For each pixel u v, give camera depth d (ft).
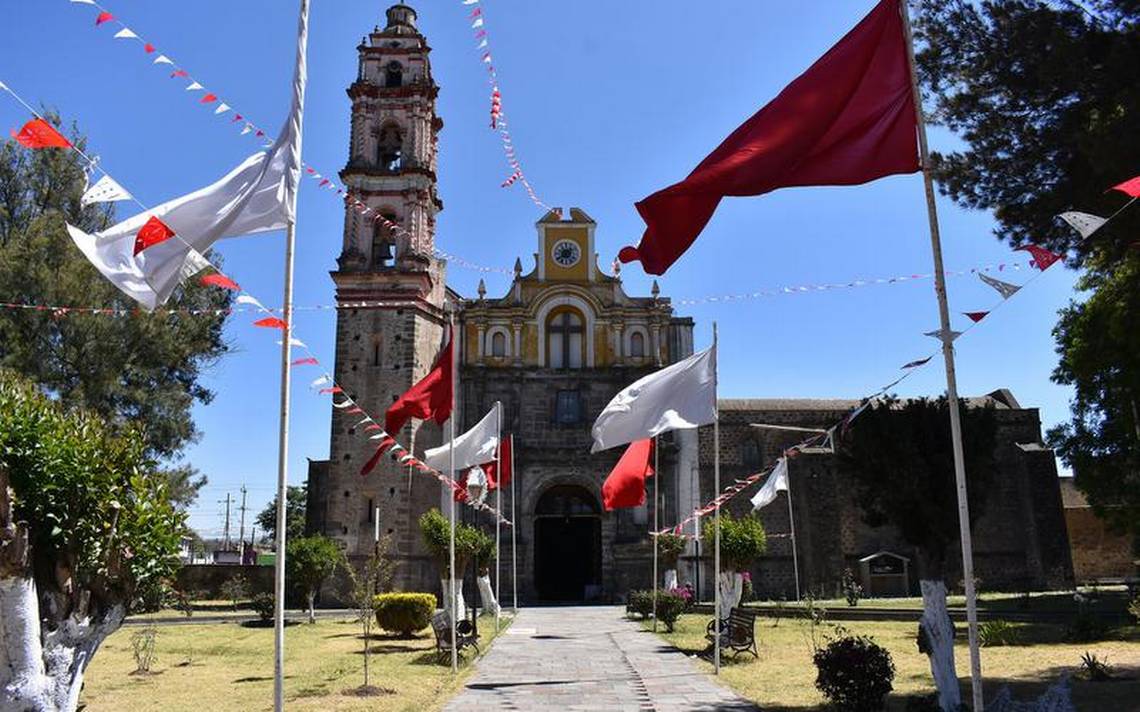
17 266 122.31
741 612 72.95
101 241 32.14
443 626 71.87
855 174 34.40
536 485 159.53
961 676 59.00
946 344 32.45
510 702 51.42
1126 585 146.61
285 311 35.47
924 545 44.88
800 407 171.42
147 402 132.57
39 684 33.19
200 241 33.86
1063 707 38.63
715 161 34.96
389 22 173.47
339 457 147.84
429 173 160.86
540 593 168.76
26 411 37.14
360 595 65.77
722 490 161.89
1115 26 49.90
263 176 35.58
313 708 50.49
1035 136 52.95
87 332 125.59
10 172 135.13
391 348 152.35
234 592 150.41
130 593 37.78
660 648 80.74
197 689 58.80
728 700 51.39
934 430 45.16
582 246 172.45
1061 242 55.36
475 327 167.73
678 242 34.88
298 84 36.60
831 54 35.70
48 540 35.60
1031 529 161.68
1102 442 126.52
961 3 52.49
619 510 158.81
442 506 152.35
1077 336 104.32
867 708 42.86
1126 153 44.91
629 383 165.48
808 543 157.89
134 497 38.75
